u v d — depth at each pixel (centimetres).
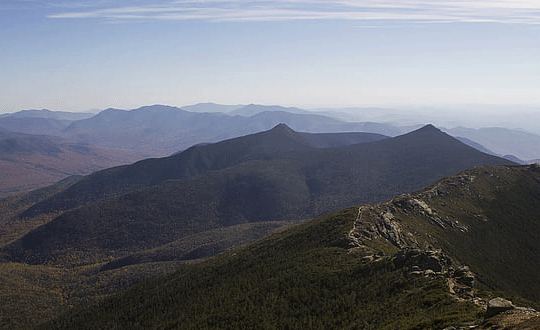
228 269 13238
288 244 13425
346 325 7294
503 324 4756
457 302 6562
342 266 9875
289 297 9181
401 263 8812
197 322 9444
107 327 12269
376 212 13850
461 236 14025
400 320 6456
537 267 13688
